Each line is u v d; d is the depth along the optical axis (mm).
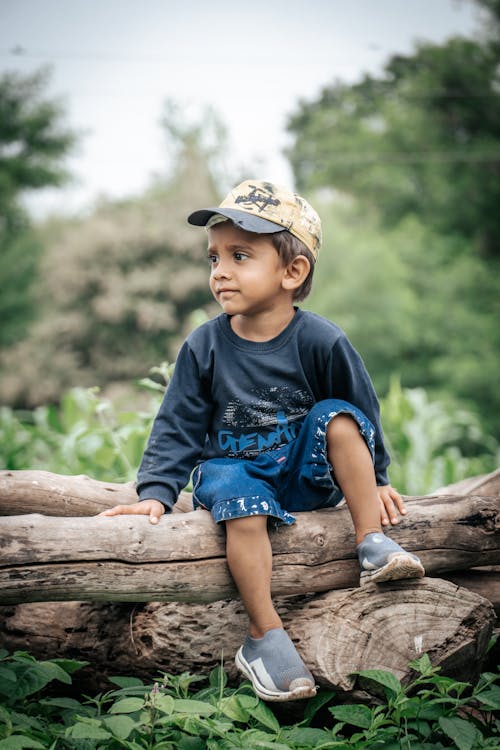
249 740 2363
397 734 2549
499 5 25797
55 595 2506
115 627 2896
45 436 6348
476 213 23344
